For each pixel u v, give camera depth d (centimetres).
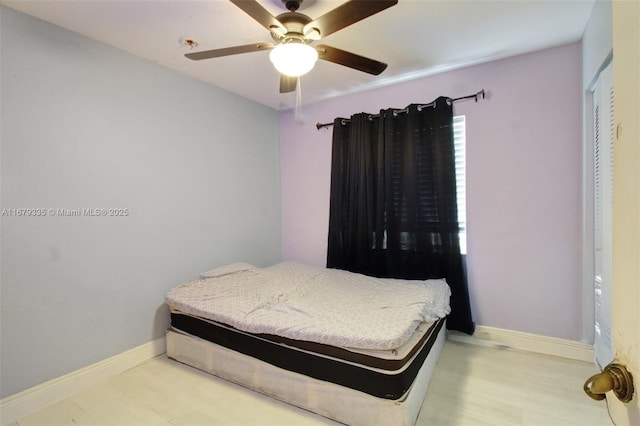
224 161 319
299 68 166
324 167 359
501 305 267
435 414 180
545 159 246
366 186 313
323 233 364
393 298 227
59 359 202
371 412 165
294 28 156
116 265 232
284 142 389
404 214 294
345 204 331
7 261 183
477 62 263
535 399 192
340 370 174
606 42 173
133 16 192
